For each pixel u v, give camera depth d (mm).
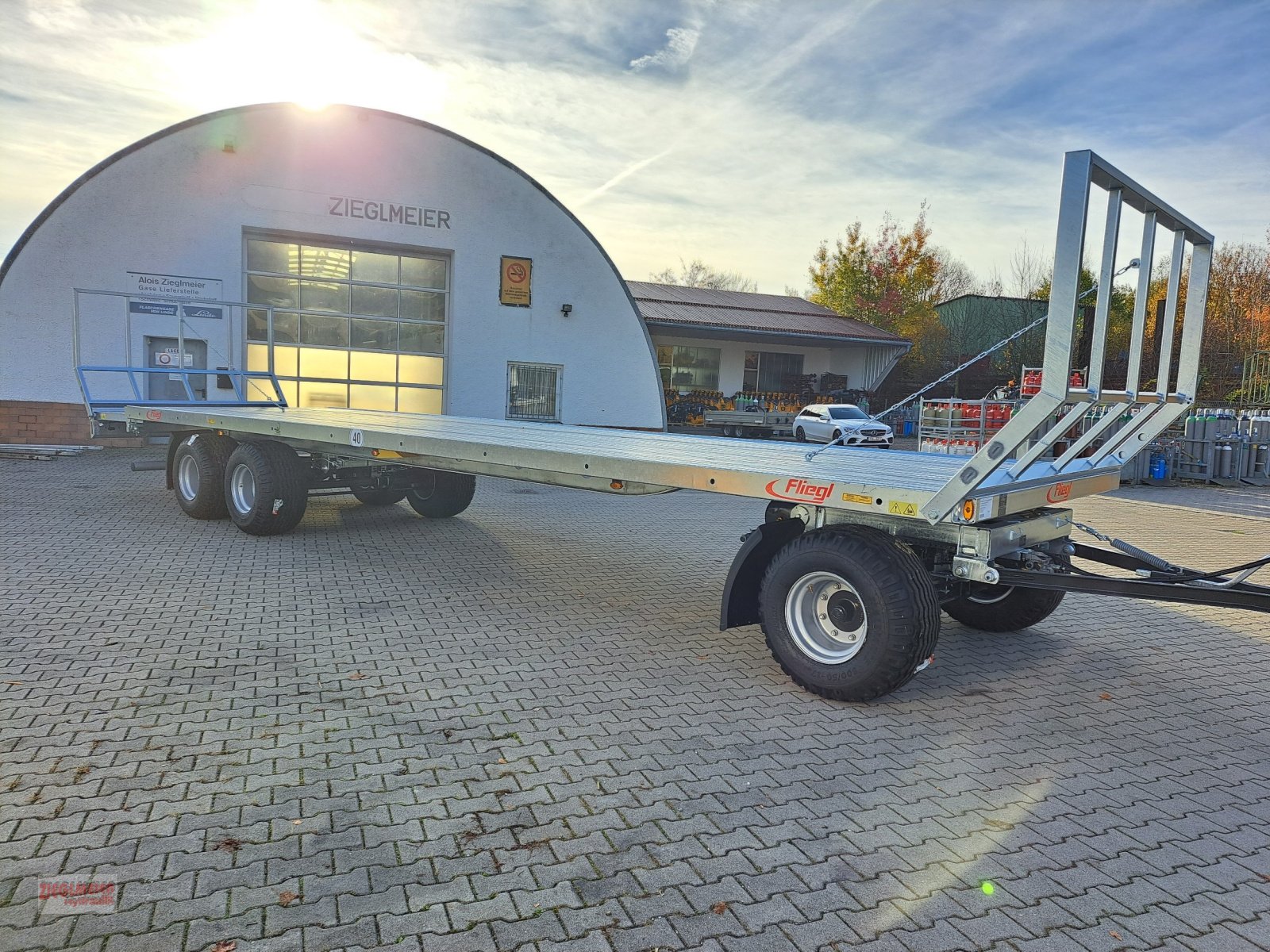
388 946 2545
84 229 17297
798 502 4832
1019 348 41875
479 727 4219
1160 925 2814
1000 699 4934
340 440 7672
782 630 4855
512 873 2957
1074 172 3701
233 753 3811
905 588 4410
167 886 2799
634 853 3119
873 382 37406
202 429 10016
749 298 41500
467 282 21281
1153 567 5219
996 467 3971
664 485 5406
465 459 6680
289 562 7777
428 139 20359
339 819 3277
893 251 48062
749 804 3527
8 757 3676
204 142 18094
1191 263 5133
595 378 23141
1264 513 13992
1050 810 3592
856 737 4281
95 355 17531
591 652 5496
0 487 11867
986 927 2764
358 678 4844
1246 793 3820
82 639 5316
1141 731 4508
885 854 3184
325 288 19906
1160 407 5312
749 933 2684
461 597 6766
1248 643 6289
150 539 8562
